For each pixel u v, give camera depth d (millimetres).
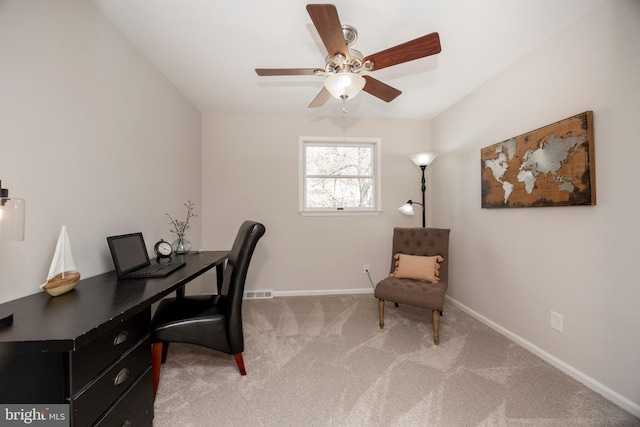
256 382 1613
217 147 3211
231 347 1605
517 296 2084
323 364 1800
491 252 2375
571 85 1652
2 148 1022
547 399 1451
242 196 3248
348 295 3303
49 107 1215
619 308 1407
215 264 1971
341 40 1353
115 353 1010
